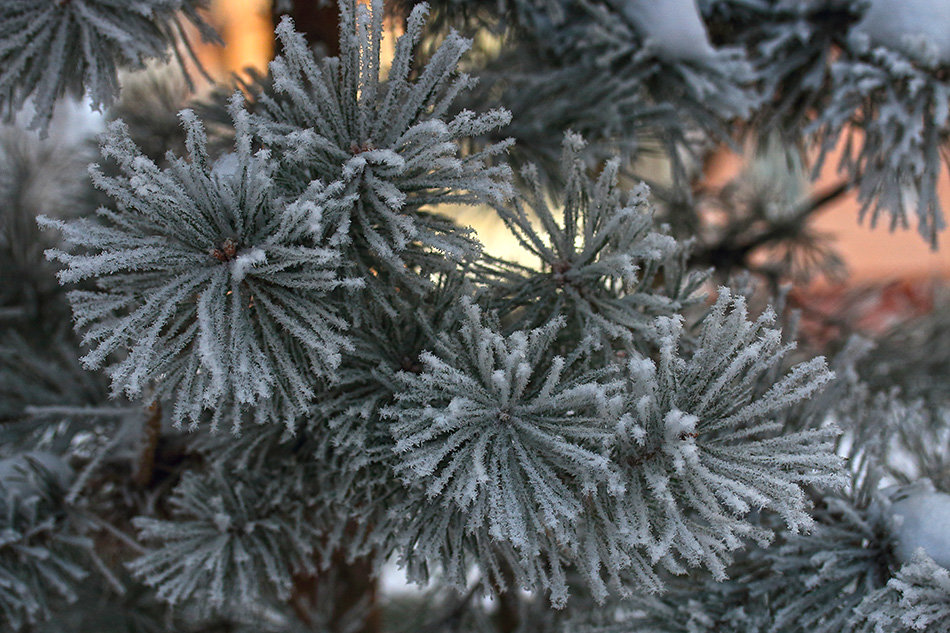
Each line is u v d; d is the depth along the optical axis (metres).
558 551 0.70
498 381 0.66
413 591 1.10
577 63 0.86
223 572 0.74
